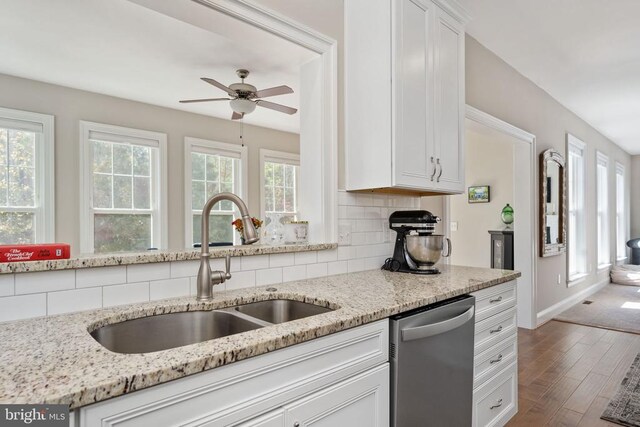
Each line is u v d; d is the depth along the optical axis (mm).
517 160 4066
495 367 1986
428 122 2027
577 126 5375
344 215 2080
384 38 1873
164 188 4691
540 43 3170
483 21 2812
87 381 689
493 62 3346
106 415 691
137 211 4500
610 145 7039
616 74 3844
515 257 4094
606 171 6840
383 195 2326
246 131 5613
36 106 3787
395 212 2186
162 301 1349
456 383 1599
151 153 4645
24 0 2361
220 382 842
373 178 1919
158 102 4539
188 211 4926
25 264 1093
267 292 1538
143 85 3963
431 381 1450
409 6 1924
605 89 4289
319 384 1052
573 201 5543
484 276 2000
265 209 5863
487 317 1901
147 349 1231
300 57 2010
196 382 806
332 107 2012
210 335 1349
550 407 2344
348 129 2057
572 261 5527
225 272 1453
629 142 7254
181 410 785
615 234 7379
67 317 1129
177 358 799
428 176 2018
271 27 1736
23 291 1104
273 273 1742
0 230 3605
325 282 1788
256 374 908
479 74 3137
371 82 1932
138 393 729
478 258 4844
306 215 2074
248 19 1656
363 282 1795
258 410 909
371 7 1938
